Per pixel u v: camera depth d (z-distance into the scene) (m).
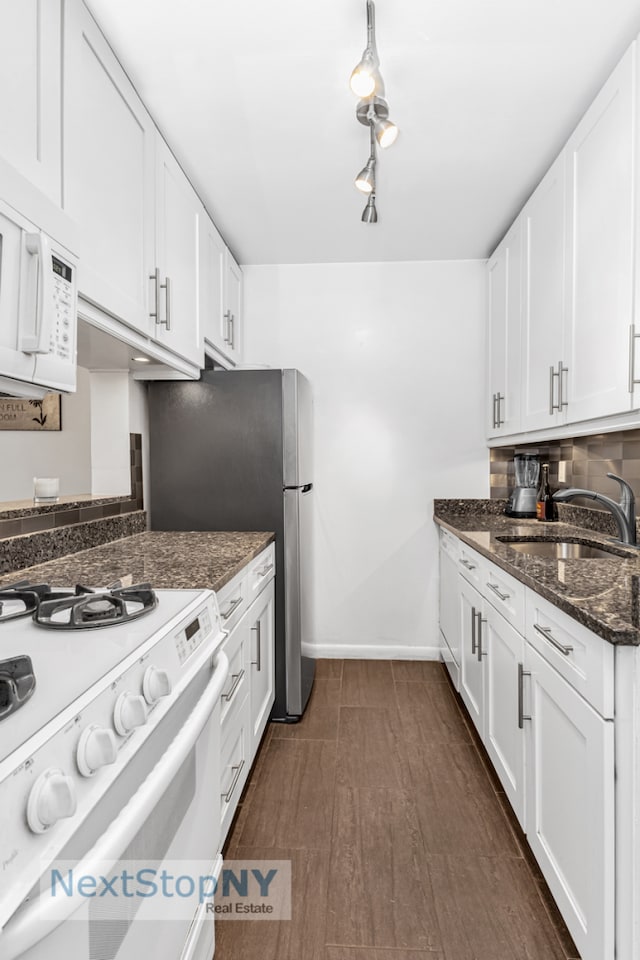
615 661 1.02
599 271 1.64
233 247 2.98
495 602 1.88
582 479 2.62
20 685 0.70
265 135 1.96
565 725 1.25
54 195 1.18
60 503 1.86
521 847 1.66
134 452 2.40
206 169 2.19
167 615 1.08
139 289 1.69
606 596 1.21
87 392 3.88
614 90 1.53
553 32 1.49
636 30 1.48
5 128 1.01
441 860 1.60
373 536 3.25
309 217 2.63
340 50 1.54
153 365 2.21
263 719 2.18
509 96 1.76
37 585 1.21
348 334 3.24
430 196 2.43
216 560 1.74
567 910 1.22
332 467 3.25
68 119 1.24
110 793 0.71
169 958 0.93
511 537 2.29
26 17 1.08
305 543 2.62
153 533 2.39
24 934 0.50
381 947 1.32
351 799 1.90
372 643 3.27
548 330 2.11
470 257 3.16
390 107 1.81
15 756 0.55
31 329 0.94
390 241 2.93
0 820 0.50
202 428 2.46
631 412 1.50
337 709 2.61
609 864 1.03
